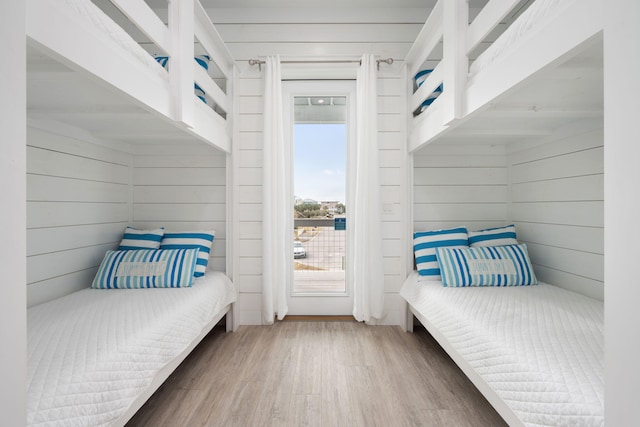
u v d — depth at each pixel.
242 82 2.75
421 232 2.59
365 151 2.68
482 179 2.78
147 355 1.34
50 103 1.59
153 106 1.37
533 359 1.14
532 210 2.46
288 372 1.95
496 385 1.26
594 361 1.10
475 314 1.62
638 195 0.63
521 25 1.12
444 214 2.78
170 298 1.88
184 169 2.76
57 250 1.97
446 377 1.89
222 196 2.77
